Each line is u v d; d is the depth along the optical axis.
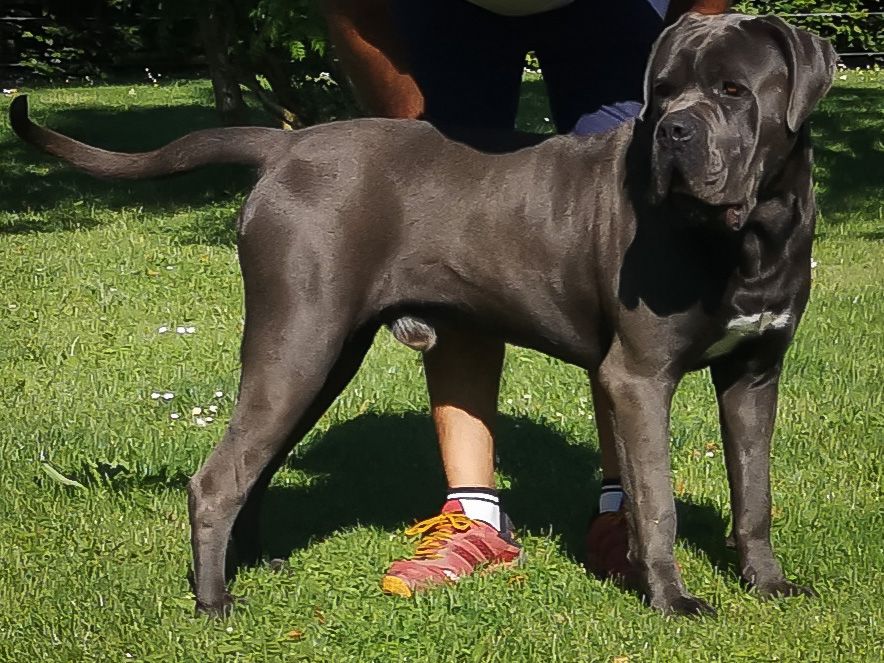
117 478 4.45
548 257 3.48
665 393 3.36
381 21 3.84
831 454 4.67
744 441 3.57
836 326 6.43
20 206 10.09
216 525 3.44
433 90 3.92
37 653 3.21
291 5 9.35
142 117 14.05
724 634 3.25
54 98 15.66
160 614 3.43
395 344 6.17
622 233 3.35
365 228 3.48
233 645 3.25
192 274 7.66
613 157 3.45
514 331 3.60
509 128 3.96
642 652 3.18
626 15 3.79
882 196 9.94
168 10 10.66
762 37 3.19
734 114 3.13
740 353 3.48
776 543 3.88
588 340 3.52
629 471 3.38
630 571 3.63
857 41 17.14
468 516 3.85
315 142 3.54
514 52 3.88
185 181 11.03
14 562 3.77
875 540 3.89
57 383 5.65
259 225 3.46
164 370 5.83
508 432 5.01
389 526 4.16
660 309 3.29
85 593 3.55
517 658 3.18
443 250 3.54
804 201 3.29
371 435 5.00
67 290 7.27
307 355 3.42
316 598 3.56
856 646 3.18
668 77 3.22
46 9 18.17
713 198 3.07
